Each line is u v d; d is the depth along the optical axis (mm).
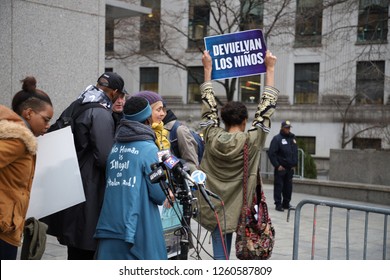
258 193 4191
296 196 13664
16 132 3166
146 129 3582
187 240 3639
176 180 3479
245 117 4328
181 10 24250
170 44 24109
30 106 3535
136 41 24031
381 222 9703
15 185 3270
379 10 17656
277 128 30500
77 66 7785
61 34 7574
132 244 3457
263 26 18547
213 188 4156
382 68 23531
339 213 10727
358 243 7738
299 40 26203
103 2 8133
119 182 3521
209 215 4160
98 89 4383
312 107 29484
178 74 29859
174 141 5000
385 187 12625
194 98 31875
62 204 3965
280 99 30234
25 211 3371
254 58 4402
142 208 3477
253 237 4105
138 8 10766
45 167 3955
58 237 4312
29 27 7211
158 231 3549
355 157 14758
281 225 9156
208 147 4199
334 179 15148
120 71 32938
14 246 3326
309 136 29750
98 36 8070
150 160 3486
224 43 4441
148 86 32844
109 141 4160
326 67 28297
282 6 17578
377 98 27719
